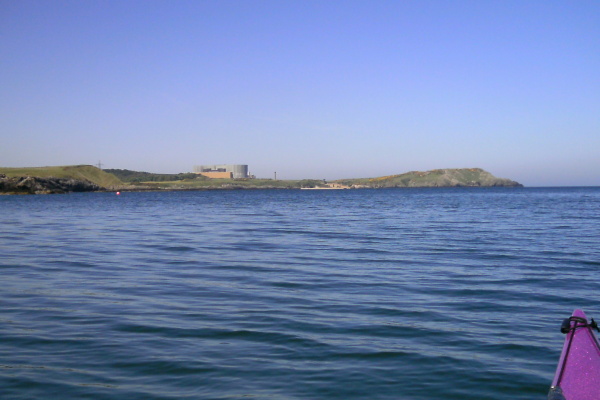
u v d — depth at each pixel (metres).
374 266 17.97
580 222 39.31
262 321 10.75
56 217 48.41
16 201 107.06
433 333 9.97
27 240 26.59
